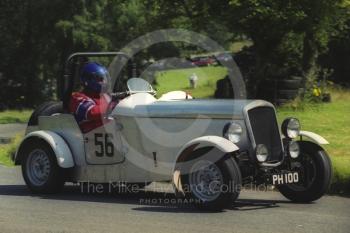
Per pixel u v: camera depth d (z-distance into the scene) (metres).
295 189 10.23
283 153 9.80
